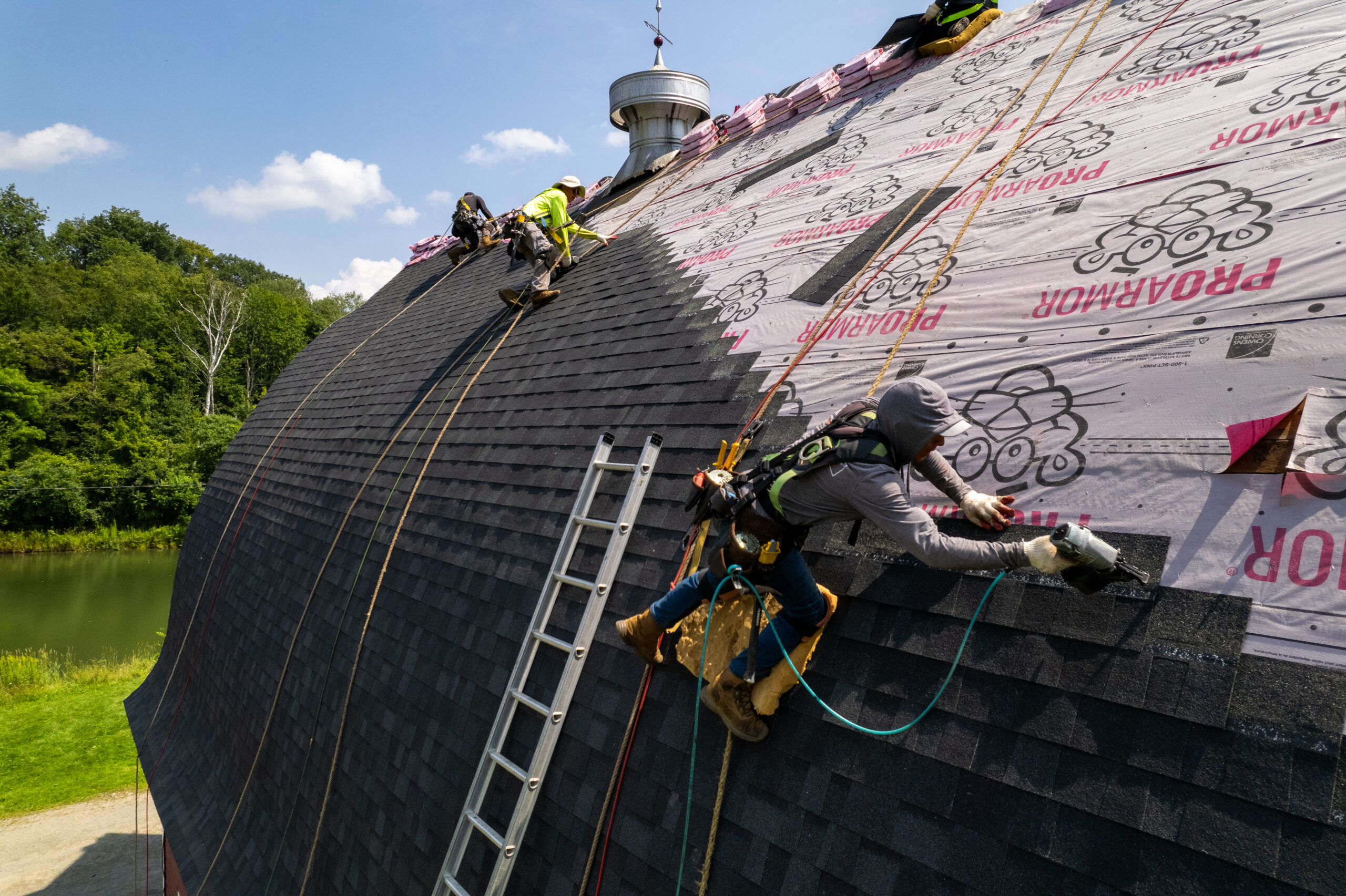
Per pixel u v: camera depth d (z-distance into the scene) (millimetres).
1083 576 2244
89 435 48000
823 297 4773
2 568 36531
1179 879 1947
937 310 3967
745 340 4941
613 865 3291
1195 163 3799
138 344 62406
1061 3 7176
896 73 8508
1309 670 2051
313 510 8594
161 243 101750
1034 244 3947
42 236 90750
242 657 8211
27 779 14320
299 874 5500
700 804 3107
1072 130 4910
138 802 13555
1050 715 2373
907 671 2764
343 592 6887
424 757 4766
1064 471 2883
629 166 12586
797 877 2643
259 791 6637
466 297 11039
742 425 4211
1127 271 3396
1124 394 2947
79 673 19891
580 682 3977
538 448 5793
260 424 13453
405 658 5500
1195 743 2102
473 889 3883
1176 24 5598
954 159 5551
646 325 6125
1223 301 2971
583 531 4633
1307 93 3828
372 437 8648
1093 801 2168
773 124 9805
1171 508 2562
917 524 2488
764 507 2832
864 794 2631
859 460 2605
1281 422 2492
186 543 12781
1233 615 2244
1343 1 4551
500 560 5234
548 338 7289
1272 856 1854
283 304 72500
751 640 2840
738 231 6855
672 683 3549
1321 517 2264
